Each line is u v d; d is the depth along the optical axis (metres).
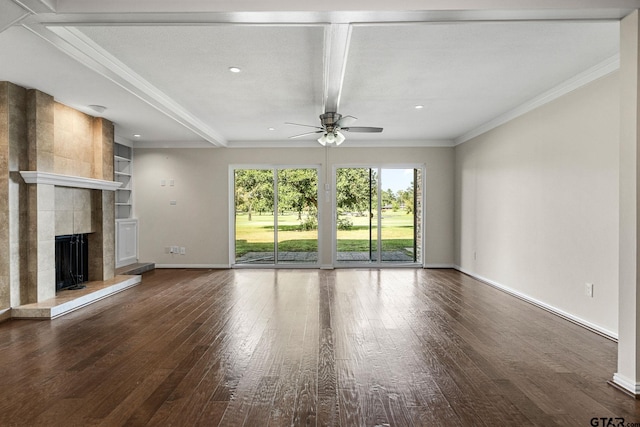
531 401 2.51
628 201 2.64
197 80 4.39
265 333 3.87
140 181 8.22
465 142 7.56
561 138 4.54
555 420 2.29
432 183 8.24
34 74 4.08
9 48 3.40
